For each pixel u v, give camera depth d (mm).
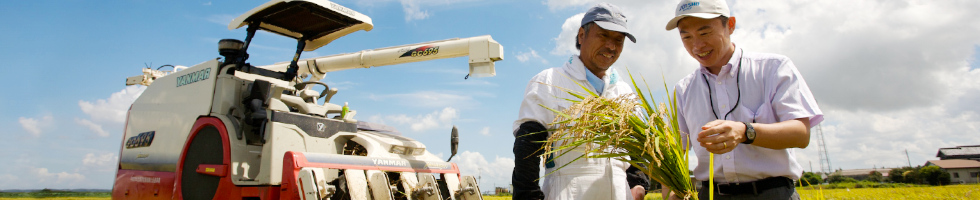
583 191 2469
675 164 1877
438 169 4703
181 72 5320
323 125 4738
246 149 4449
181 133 4941
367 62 6586
